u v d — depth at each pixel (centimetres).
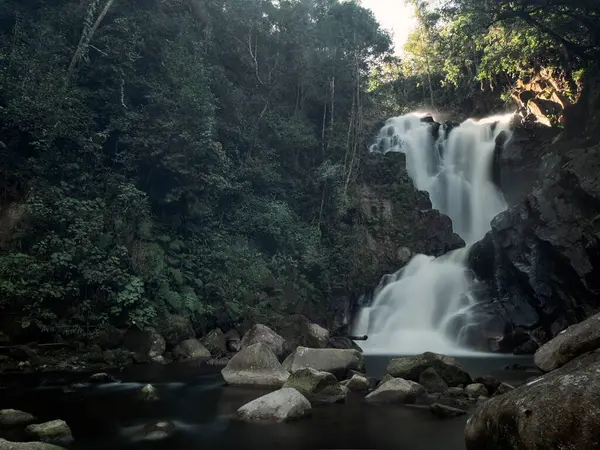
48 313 1173
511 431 373
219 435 592
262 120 2270
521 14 1917
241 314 1576
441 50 2680
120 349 1252
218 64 2214
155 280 1425
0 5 1650
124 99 1725
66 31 1681
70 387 883
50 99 1421
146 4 1948
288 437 584
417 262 2119
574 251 1520
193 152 1667
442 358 934
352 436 588
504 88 2961
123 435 592
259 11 2419
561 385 352
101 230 1358
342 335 1894
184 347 1334
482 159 2556
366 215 2267
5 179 1329
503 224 1827
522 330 1648
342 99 2611
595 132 1880
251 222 1923
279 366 962
